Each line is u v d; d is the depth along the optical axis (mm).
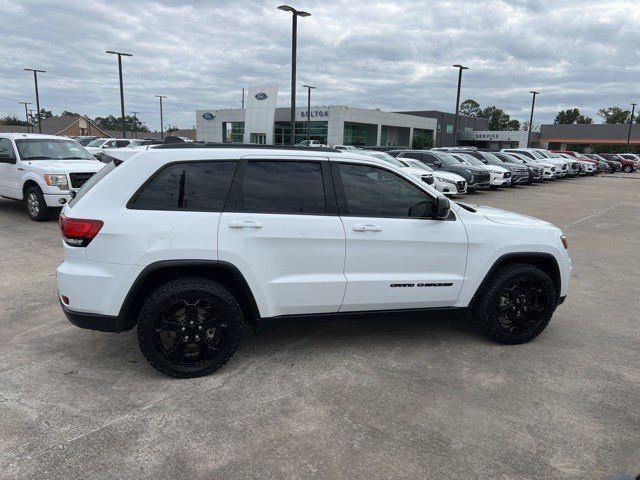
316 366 3938
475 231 4148
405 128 67438
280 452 2869
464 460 2834
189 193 3580
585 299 5953
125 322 3697
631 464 2832
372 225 3863
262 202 3697
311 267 3785
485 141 82312
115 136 88500
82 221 3438
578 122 133125
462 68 34375
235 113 62625
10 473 2637
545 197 19172
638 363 4148
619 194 21156
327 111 56750
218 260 3543
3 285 5828
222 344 3721
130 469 2695
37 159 10367
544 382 3766
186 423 3125
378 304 4004
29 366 3836
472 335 4656
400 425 3160
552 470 2770
